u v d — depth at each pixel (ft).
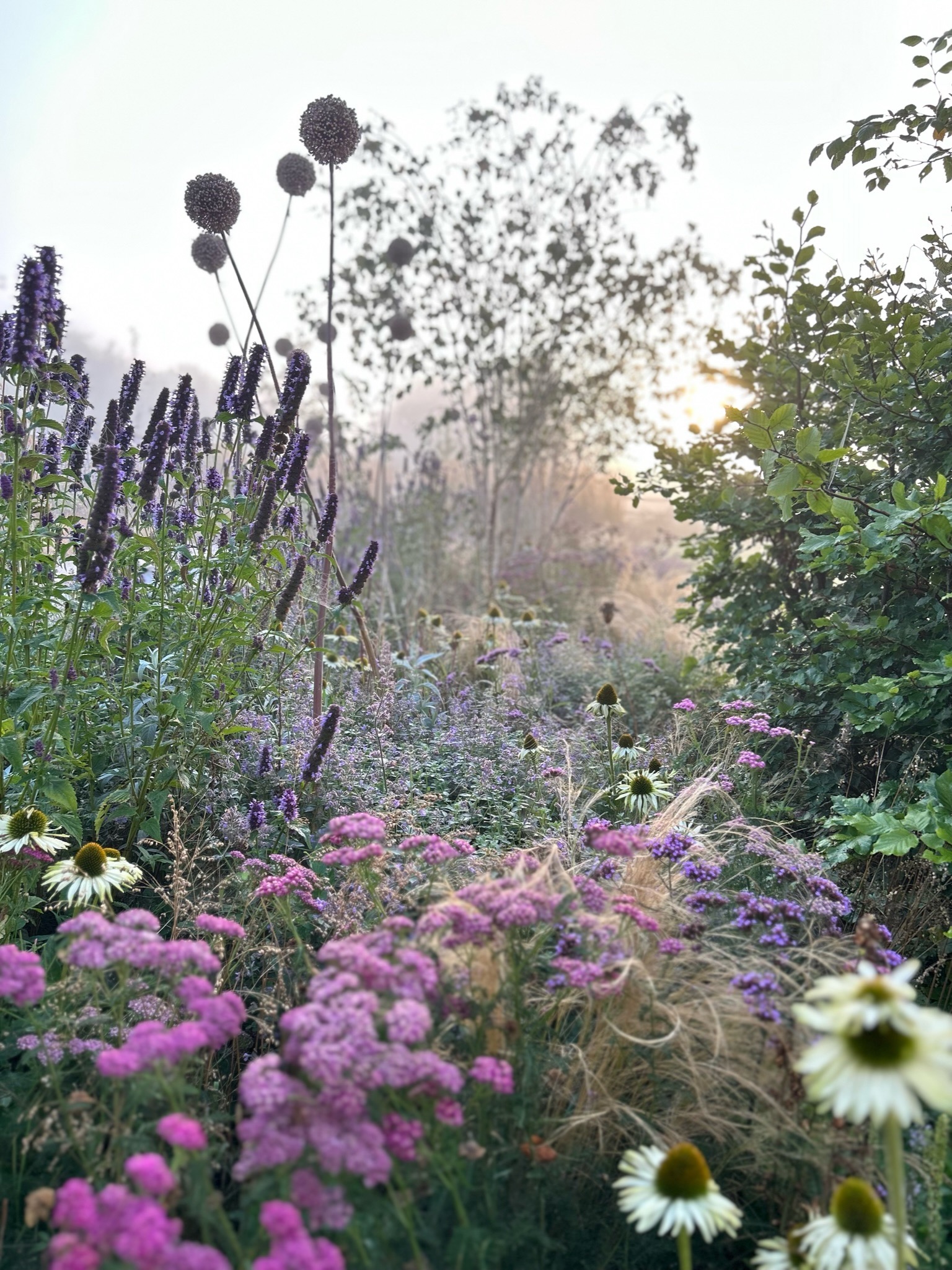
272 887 8.12
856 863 11.75
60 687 10.32
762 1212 7.00
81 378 12.97
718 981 7.77
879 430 14.23
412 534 34.17
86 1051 7.13
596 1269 6.46
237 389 12.24
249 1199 5.31
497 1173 6.22
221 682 12.14
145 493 11.02
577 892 7.80
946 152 12.99
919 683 11.50
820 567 13.53
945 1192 6.53
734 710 14.84
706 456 16.51
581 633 25.94
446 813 12.98
